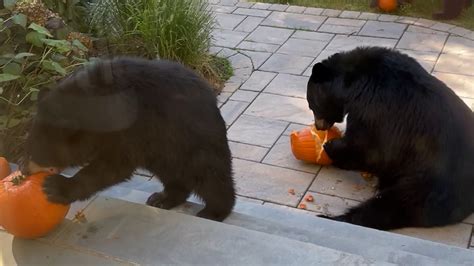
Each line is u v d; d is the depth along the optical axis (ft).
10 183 8.42
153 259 8.27
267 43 17.61
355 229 10.33
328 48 17.25
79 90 8.78
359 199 12.26
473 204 11.58
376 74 11.93
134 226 8.70
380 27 18.16
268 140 13.88
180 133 9.34
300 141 12.95
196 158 9.58
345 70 12.30
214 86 15.49
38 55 12.03
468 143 11.57
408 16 18.70
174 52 15.38
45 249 8.43
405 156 11.64
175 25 15.24
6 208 8.21
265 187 12.61
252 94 15.43
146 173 11.71
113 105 8.80
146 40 15.24
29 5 12.25
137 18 15.23
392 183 11.95
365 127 11.98
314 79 12.61
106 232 8.63
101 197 9.16
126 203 9.05
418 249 9.82
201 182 9.82
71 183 8.75
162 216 8.82
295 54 17.03
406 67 11.87
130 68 9.14
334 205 12.15
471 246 11.19
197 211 10.51
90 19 15.35
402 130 11.57
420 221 11.50
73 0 14.69
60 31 12.63
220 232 8.59
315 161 12.98
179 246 8.43
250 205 11.05
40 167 8.86
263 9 19.51
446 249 9.83
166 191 10.38
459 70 15.94
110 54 14.75
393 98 11.66
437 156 11.38
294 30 18.25
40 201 8.30
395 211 11.55
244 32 18.20
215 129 9.70
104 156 9.06
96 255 8.34
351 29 18.15
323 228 10.40
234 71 16.37
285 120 14.48
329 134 13.03
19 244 8.49
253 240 8.46
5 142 11.37
